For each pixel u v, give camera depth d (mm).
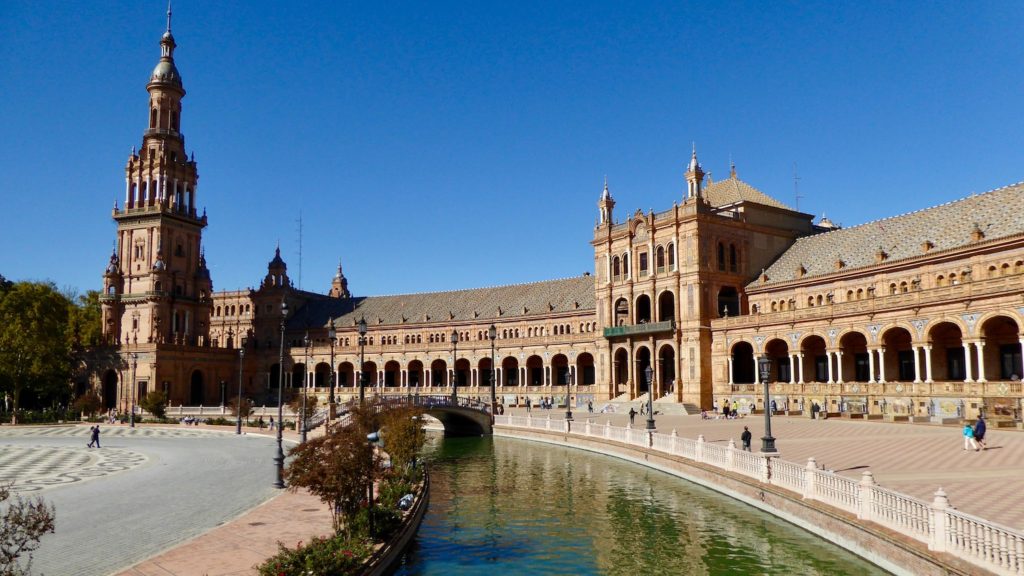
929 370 61938
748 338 81938
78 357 121938
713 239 89250
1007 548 16438
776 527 29422
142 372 116750
